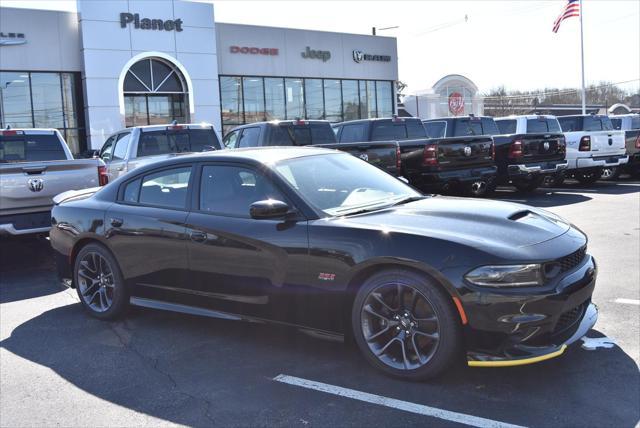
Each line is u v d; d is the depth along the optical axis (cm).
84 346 507
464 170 1273
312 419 360
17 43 2209
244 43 2736
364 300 409
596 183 1725
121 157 1174
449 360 383
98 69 2333
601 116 1680
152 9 2444
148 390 413
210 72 2598
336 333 427
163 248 514
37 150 913
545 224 428
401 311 400
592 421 342
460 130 1502
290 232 438
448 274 372
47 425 368
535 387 387
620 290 596
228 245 468
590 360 425
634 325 493
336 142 1242
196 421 365
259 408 378
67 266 605
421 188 1269
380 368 410
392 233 400
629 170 1808
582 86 3312
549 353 371
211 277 484
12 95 2228
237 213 477
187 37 2534
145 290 539
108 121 2361
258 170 475
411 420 352
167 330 539
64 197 639
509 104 7456
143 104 2494
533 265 369
